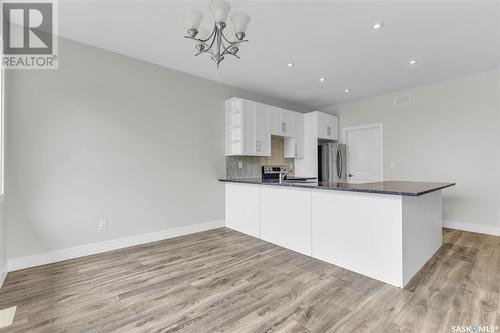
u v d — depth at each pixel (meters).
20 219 2.52
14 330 1.60
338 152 5.22
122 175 3.20
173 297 2.00
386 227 2.20
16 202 2.50
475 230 3.83
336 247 2.59
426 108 4.32
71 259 2.80
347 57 3.26
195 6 2.25
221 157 4.27
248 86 4.45
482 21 2.42
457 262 2.64
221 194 4.24
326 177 5.32
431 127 4.26
